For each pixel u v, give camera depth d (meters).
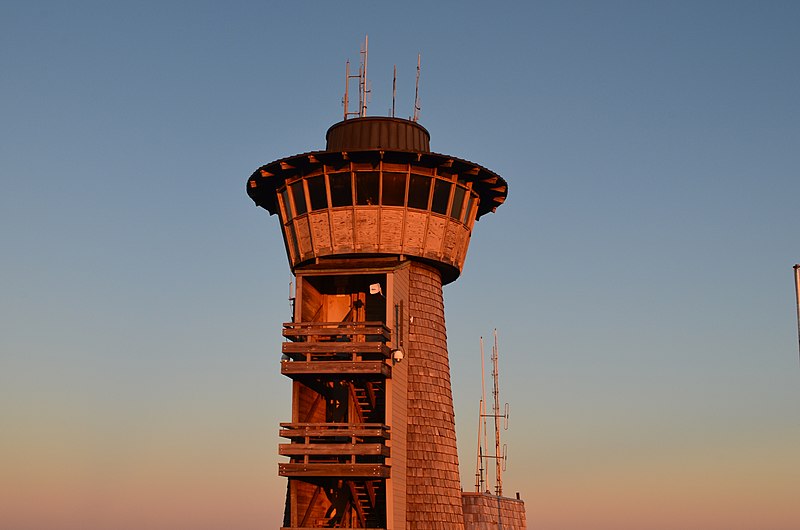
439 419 58.69
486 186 62.84
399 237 58.03
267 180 61.19
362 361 52.88
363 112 62.84
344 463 51.84
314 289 58.84
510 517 78.50
